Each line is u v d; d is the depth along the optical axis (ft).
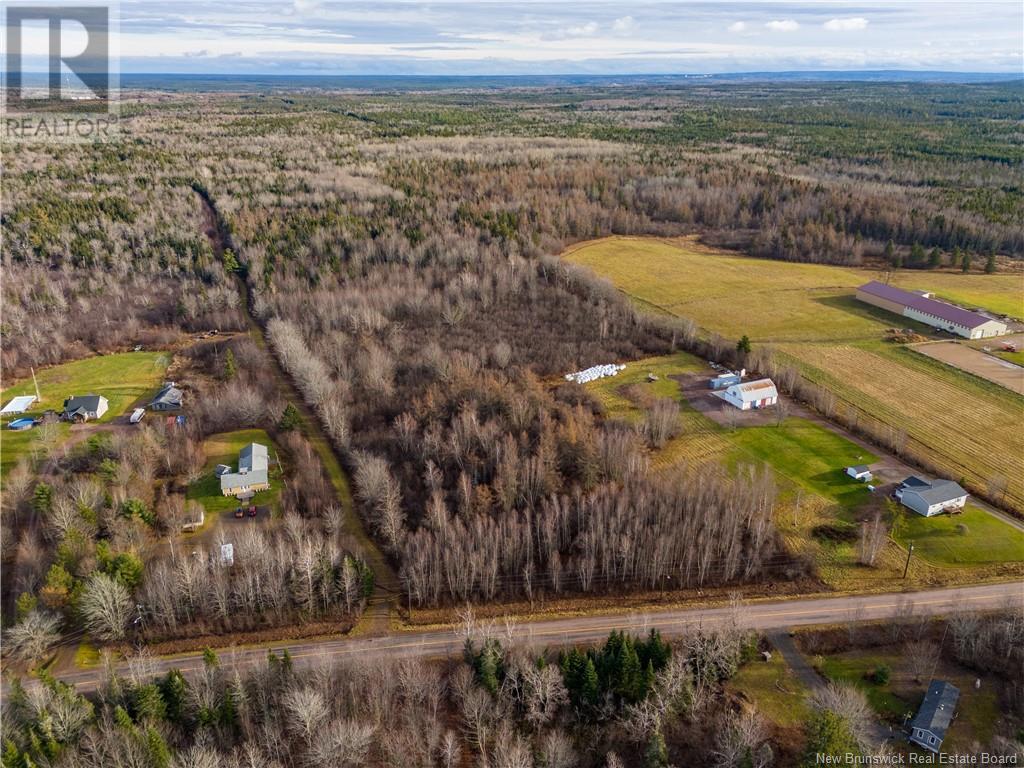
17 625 261.85
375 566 306.14
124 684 237.45
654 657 239.71
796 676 244.42
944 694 224.94
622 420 403.13
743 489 320.29
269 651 263.08
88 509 311.47
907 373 458.50
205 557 294.25
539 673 231.50
